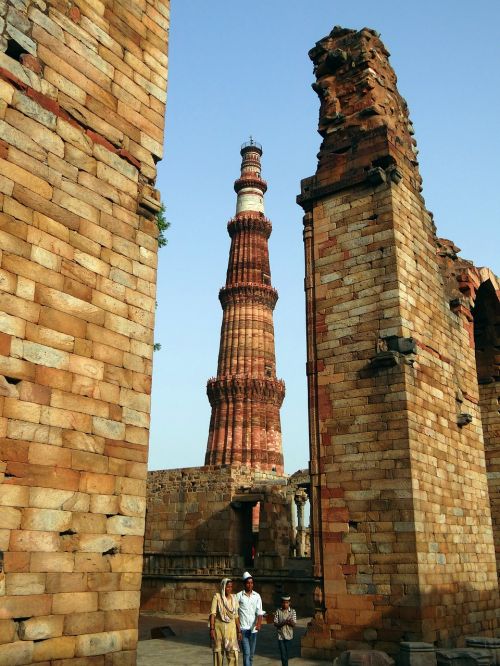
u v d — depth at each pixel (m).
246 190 64.50
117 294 10.53
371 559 16.69
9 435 8.49
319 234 20.48
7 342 8.70
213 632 11.62
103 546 9.40
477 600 18.56
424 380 18.64
